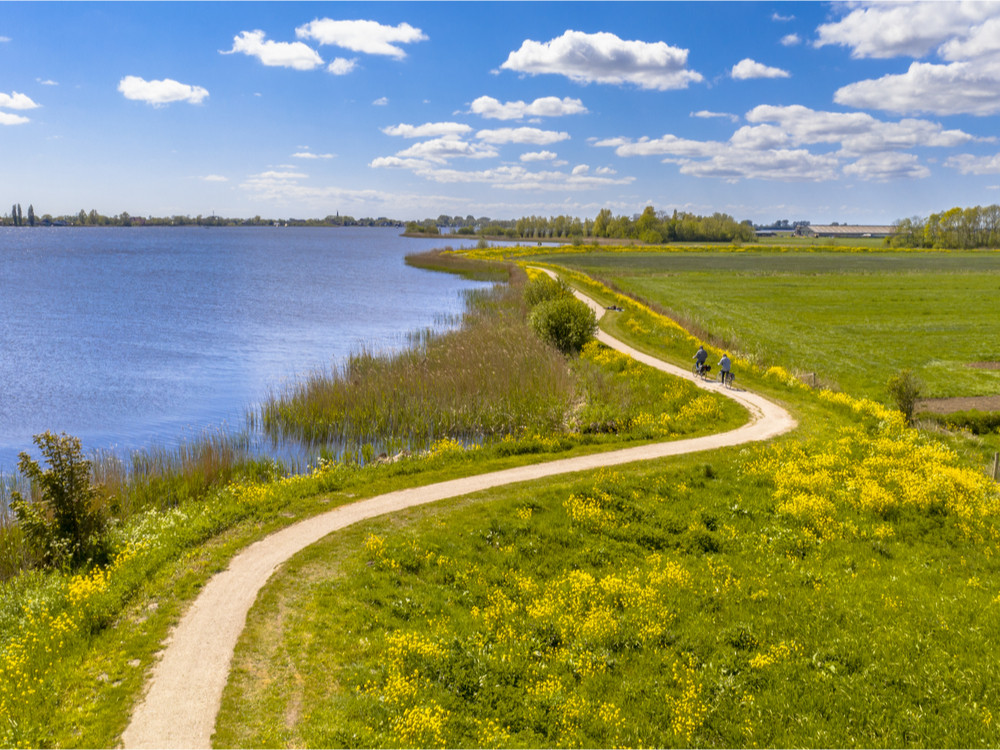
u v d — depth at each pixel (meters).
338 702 11.98
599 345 48.41
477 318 63.88
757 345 52.78
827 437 27.59
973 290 90.25
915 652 13.86
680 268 129.38
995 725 11.67
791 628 14.96
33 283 101.88
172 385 43.22
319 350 55.16
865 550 18.75
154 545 18.09
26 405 38.28
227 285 104.75
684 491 22.25
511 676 13.37
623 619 15.31
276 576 16.47
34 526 18.08
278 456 29.86
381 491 22.47
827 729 11.86
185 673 12.61
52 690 12.12
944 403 37.81
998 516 20.70
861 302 79.38
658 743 11.72
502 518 20.06
